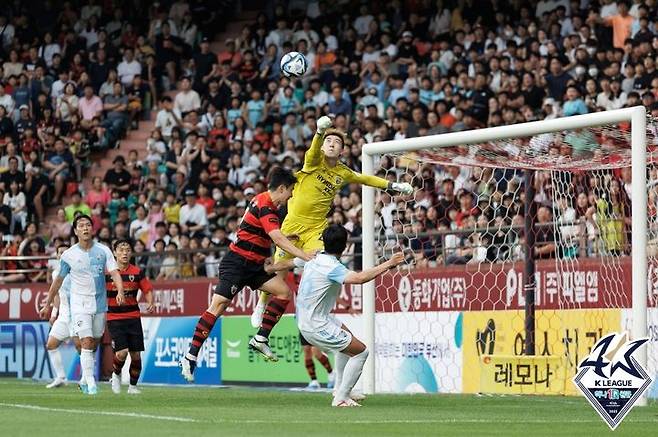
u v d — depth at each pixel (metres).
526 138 35.25
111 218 63.53
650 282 38.41
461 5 64.00
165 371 51.12
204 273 54.09
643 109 32.00
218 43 75.00
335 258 29.66
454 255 44.34
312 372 43.25
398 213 46.31
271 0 75.31
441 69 60.31
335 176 34.56
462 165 39.81
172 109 68.94
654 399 35.84
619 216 41.44
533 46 57.62
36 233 62.25
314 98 63.81
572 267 39.91
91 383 37.44
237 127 64.06
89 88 71.06
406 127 56.94
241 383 48.19
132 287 39.41
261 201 32.28
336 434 21.83
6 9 79.50
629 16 56.62
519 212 44.62
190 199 59.25
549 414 28.77
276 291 33.19
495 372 36.03
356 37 66.94
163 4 75.12
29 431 22.22
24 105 72.31
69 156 68.69
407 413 28.45
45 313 38.06
